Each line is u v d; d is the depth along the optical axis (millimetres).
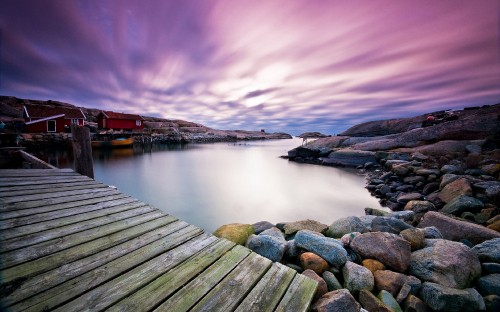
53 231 3113
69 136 34875
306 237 4051
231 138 88750
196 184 16375
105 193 4863
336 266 3637
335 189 14555
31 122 34500
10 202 3963
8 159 8352
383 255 3768
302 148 30328
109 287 2203
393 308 2947
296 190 14469
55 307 1940
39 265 2406
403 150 21609
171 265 2609
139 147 44906
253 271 2611
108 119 46281
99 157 30922
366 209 8227
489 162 13305
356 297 3193
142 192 14078
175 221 3734
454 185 9391
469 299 2934
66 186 5137
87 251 2729
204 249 2980
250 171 22094
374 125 45000
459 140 20656
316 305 2510
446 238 5109
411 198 9961
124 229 3348
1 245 2688
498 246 3877
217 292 2266
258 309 2115
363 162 23203
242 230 4941
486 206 7238
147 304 2055
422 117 41312
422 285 3254
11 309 1870
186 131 86812
